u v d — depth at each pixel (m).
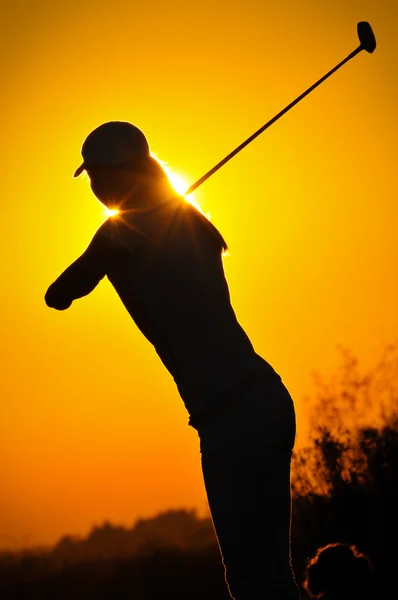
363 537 28.80
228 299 8.21
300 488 30.28
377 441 30.09
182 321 7.99
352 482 29.42
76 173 8.46
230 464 7.67
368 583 10.02
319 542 29.47
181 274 8.05
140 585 48.34
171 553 48.50
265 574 7.55
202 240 8.30
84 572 51.41
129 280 8.19
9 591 50.81
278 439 7.73
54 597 49.69
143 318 8.20
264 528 7.62
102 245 8.19
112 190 8.38
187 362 7.95
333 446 30.31
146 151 8.49
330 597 10.02
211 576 46.16
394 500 28.98
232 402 7.77
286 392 7.89
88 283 8.24
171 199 8.36
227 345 7.94
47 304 8.34
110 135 8.39
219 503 7.68
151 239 8.12
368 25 10.17
